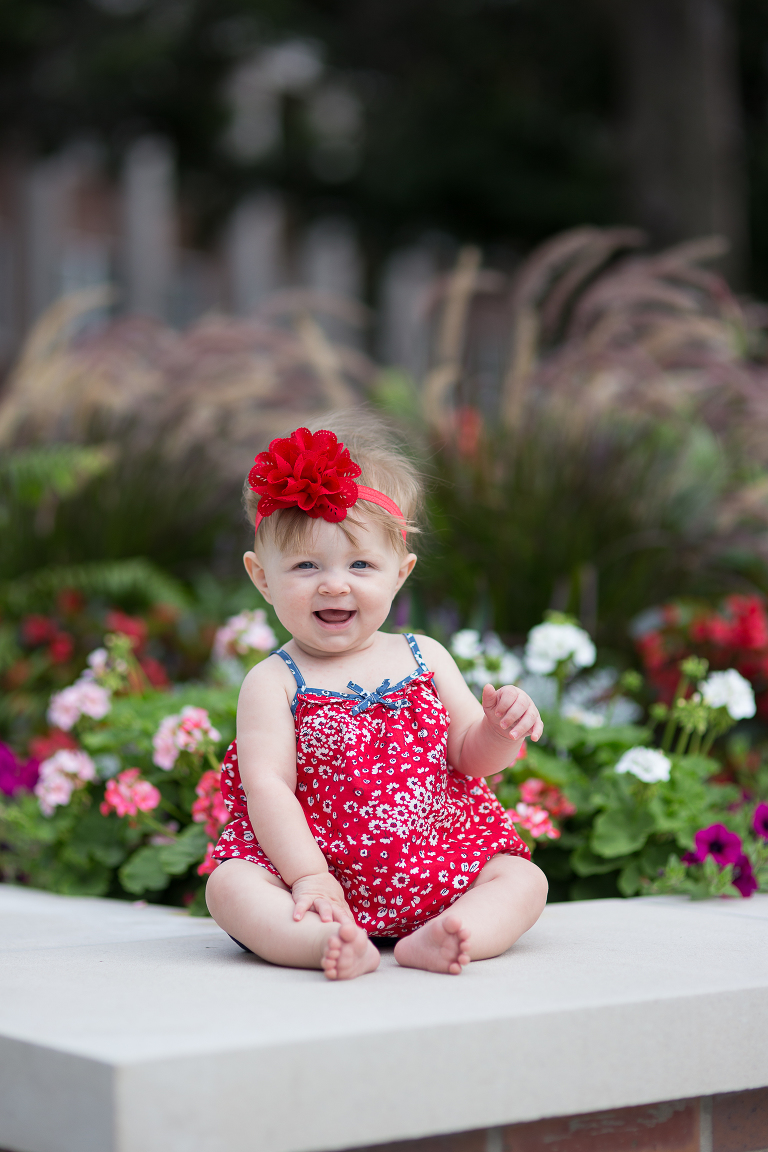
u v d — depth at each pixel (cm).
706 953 190
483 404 541
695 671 305
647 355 565
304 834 190
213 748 273
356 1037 140
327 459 201
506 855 204
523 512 481
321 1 1288
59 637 511
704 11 999
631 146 1023
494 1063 147
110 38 1203
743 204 1361
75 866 293
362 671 207
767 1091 172
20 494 529
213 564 610
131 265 1748
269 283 1895
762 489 504
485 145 1343
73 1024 145
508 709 194
